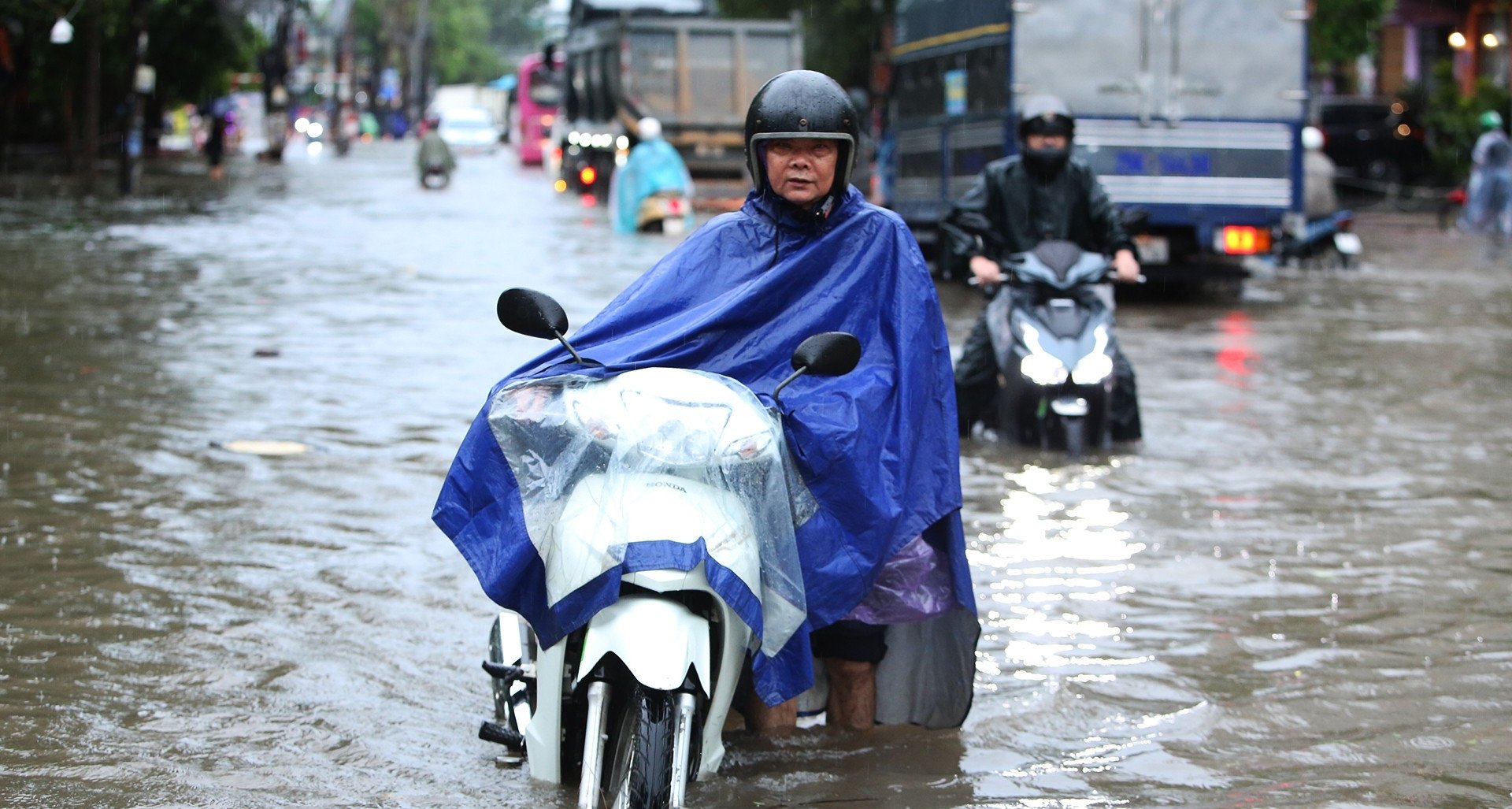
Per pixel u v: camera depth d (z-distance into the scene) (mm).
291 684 10867
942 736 10070
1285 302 36781
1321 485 17344
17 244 44250
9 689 10602
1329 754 9789
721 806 8969
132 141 67750
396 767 9484
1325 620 12516
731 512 8188
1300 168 35500
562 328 8805
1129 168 35094
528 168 118062
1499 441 19844
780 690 8461
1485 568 14008
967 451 19484
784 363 8953
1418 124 76875
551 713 8531
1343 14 67500
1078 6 34688
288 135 155500
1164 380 24766
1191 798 9125
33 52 81625
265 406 20812
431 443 18703
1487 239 57094
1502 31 86438
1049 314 19359
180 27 95500
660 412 8188
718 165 64375
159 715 10250
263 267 39219
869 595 9414
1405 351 28016
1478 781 9328
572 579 7992
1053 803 9062
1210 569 13992
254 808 8867
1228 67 35156
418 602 12742
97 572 13336
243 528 14859
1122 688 10977
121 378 22750
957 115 38500
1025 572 13891
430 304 31969
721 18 69625
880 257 9156
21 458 17469
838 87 9062
